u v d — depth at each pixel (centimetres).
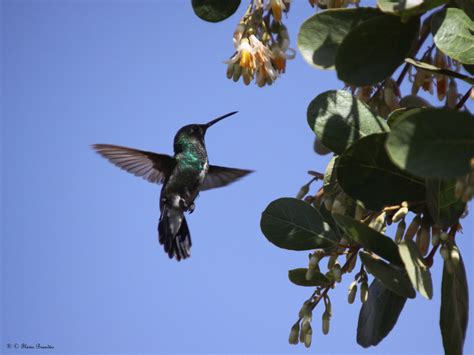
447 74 443
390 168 443
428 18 527
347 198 492
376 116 477
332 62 407
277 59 568
